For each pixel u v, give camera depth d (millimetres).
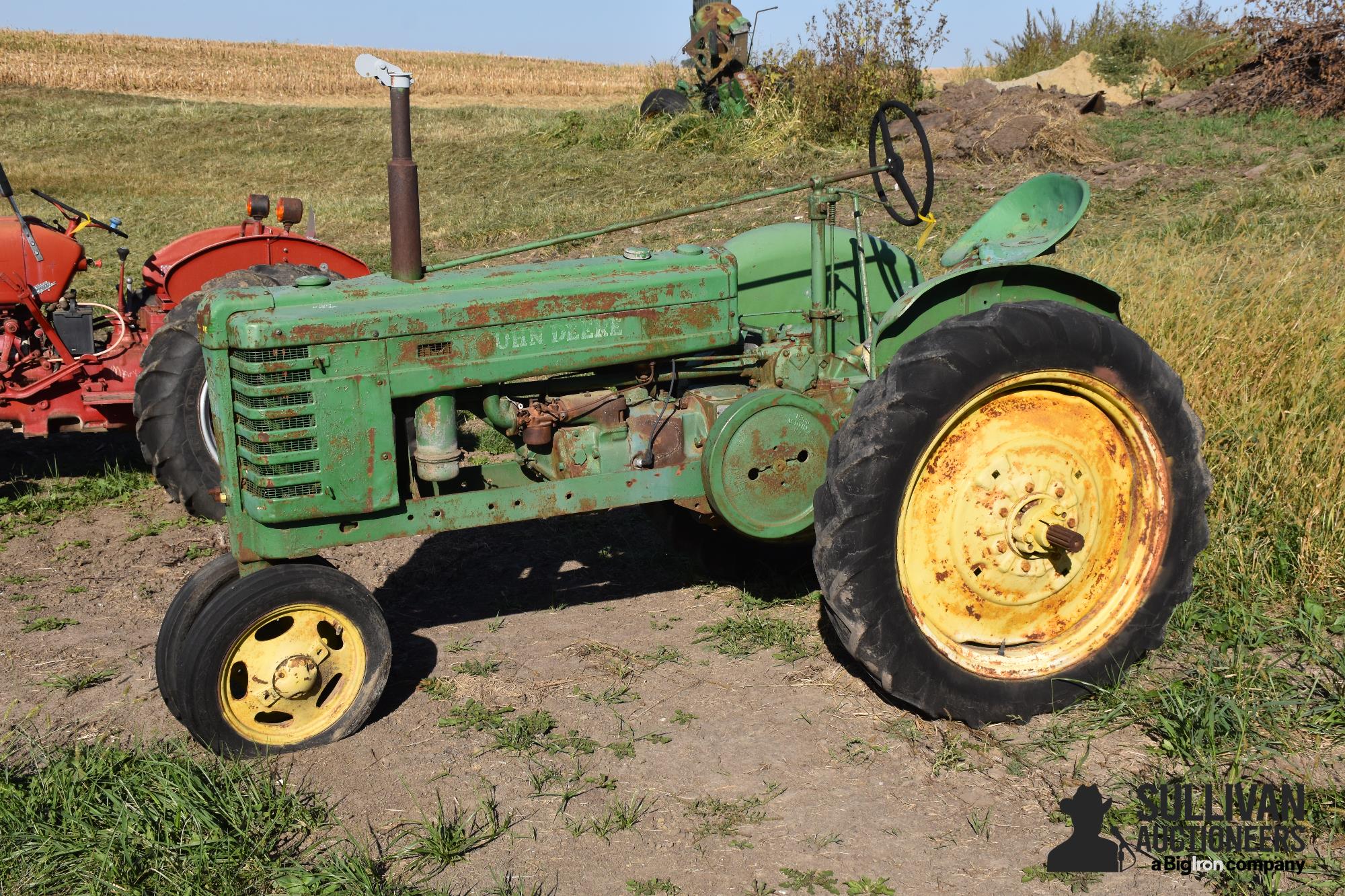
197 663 3330
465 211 13531
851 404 4102
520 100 36438
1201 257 7215
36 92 30219
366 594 3572
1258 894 2758
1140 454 3689
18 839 2959
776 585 4812
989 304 3959
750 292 4395
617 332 3814
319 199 14992
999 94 13398
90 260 6328
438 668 4062
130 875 2838
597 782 3297
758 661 4055
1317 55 12641
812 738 3521
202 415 5598
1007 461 3594
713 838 3031
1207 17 16641
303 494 3453
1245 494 4719
